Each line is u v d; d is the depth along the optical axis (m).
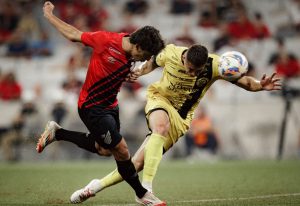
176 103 22.19
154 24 67.06
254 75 57.06
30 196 23.73
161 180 32.12
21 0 67.00
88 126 19.34
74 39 19.03
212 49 61.41
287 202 21.42
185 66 20.12
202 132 49.19
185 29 61.03
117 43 18.62
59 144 50.78
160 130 20.45
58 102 50.69
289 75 56.47
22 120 50.50
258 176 33.78
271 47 61.66
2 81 53.34
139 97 50.81
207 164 43.94
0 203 21.47
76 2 66.94
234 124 50.66
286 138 50.12
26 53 62.62
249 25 62.81
